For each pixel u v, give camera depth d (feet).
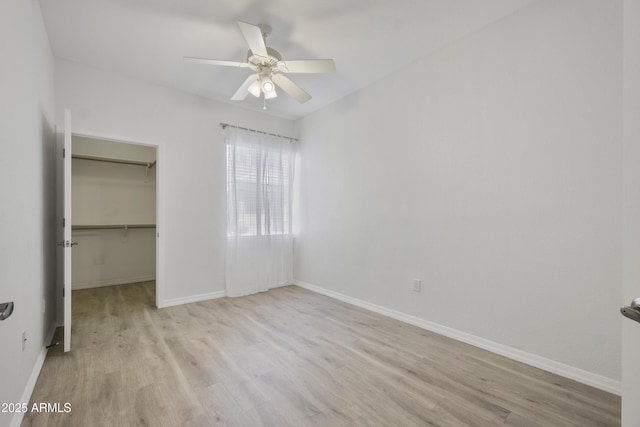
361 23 7.92
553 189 6.84
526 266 7.27
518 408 5.59
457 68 8.66
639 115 2.73
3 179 4.53
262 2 7.13
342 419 5.26
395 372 6.82
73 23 7.83
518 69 7.40
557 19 6.79
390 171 10.61
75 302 12.05
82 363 7.11
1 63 4.50
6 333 4.57
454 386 6.29
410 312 9.91
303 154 14.92
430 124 9.34
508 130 7.57
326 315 10.68
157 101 11.38
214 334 8.91
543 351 7.00
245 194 13.37
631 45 2.82
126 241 15.51
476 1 7.08
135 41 8.69
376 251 11.10
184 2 7.11
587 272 6.39
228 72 10.50
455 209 8.69
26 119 5.85
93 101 10.10
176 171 11.81
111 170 15.16
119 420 5.18
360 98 11.80
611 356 6.10
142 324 9.67
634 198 2.77
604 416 5.39
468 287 8.39
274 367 7.01
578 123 6.50
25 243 5.69
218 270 12.89
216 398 5.82
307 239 14.60
